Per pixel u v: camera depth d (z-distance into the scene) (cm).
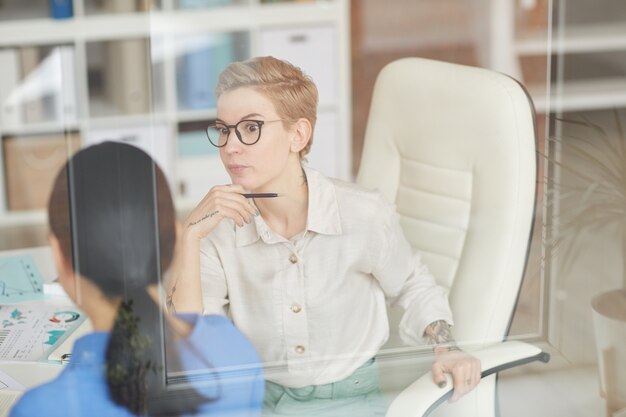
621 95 187
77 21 171
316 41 178
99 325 174
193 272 177
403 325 187
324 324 184
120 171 172
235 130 177
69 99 174
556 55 186
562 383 197
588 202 191
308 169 181
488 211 186
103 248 173
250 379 182
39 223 244
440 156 184
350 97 182
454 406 191
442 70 182
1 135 254
